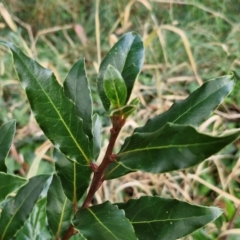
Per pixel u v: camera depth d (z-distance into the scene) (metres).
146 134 0.19
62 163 0.24
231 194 0.68
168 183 0.70
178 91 0.91
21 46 0.94
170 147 0.18
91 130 0.23
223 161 0.76
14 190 0.19
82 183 0.24
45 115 0.21
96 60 0.99
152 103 0.86
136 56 0.23
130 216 0.23
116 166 0.23
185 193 0.67
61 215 0.27
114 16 1.12
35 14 1.10
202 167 0.74
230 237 0.59
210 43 1.00
